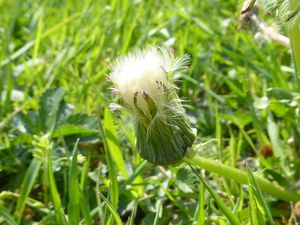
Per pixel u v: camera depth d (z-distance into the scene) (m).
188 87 0.12
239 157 0.10
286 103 0.10
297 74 0.08
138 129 0.07
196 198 0.08
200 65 0.13
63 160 0.09
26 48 0.13
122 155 0.09
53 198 0.07
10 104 0.11
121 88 0.07
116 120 0.09
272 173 0.08
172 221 0.08
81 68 0.13
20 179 0.09
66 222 0.07
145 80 0.07
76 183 0.07
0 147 0.09
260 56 0.12
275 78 0.11
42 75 0.13
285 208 0.08
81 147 0.10
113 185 0.08
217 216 0.07
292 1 0.07
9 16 0.16
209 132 0.11
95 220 0.08
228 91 0.12
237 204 0.07
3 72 0.13
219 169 0.07
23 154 0.10
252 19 0.10
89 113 0.11
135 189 0.08
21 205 0.08
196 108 0.12
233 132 0.11
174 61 0.07
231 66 0.13
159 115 0.07
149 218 0.08
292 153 0.10
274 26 0.10
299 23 0.07
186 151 0.07
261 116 0.10
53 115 0.10
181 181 0.08
